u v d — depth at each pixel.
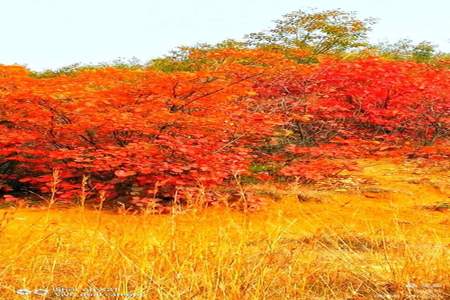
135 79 10.38
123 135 9.38
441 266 4.71
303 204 8.86
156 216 7.57
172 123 9.01
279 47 19.30
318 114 12.79
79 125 8.40
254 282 4.13
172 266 4.10
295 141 12.48
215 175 8.65
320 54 19.81
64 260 4.64
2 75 9.64
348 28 19.88
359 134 13.32
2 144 9.22
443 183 10.31
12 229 6.57
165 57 19.17
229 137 10.67
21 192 9.89
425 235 6.44
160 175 8.66
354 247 5.64
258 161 11.59
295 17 19.80
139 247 4.90
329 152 10.28
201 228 5.48
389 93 12.77
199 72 8.77
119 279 4.12
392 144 13.50
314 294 4.29
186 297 3.83
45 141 9.30
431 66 17.03
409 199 9.38
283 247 5.11
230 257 4.33
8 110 9.45
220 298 3.92
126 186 9.16
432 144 13.39
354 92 12.46
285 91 13.12
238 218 7.68
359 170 10.82
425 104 13.23
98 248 4.72
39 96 8.41
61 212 7.78
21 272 4.39
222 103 10.64
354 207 8.75
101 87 10.66
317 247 5.59
